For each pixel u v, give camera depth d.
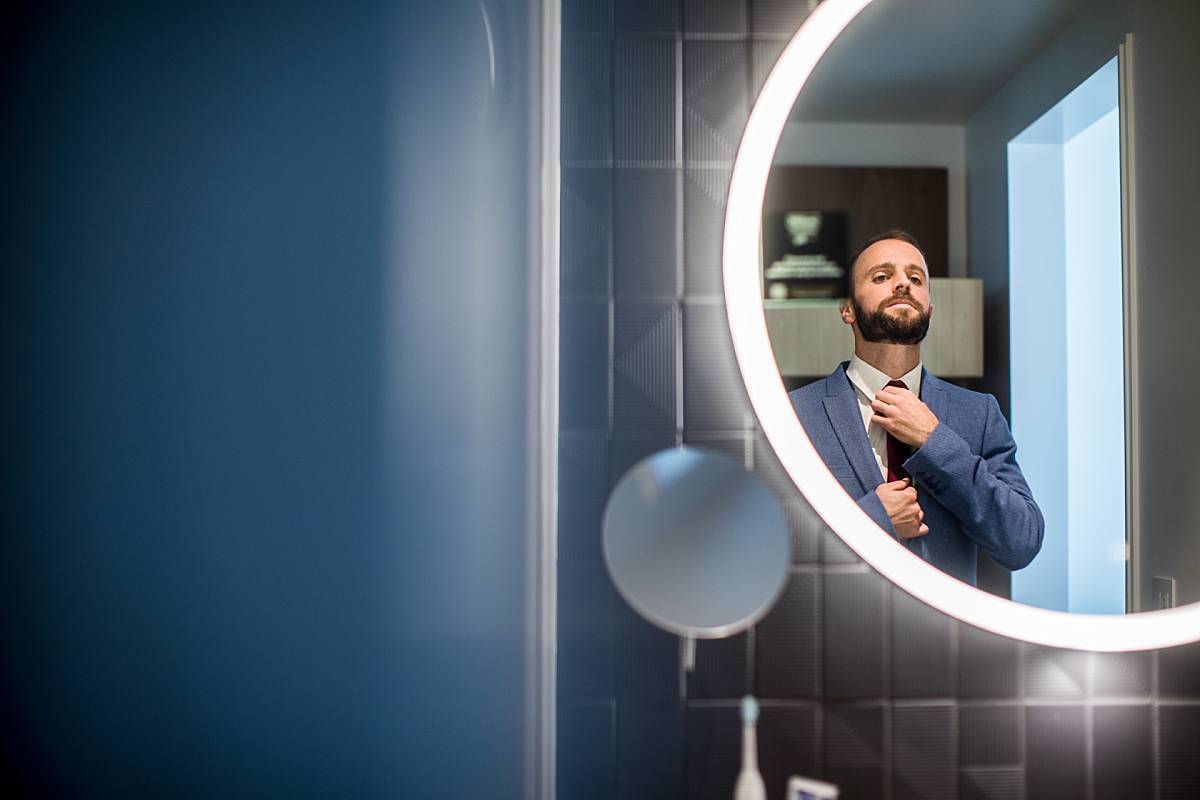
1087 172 0.94
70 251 1.03
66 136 1.03
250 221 1.03
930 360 0.93
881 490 0.93
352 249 1.02
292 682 1.02
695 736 0.95
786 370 0.93
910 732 0.95
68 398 1.03
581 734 0.95
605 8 0.96
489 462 1.01
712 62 0.96
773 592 0.85
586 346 0.95
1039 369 0.93
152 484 1.03
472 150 1.02
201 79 1.03
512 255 1.01
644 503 0.87
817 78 0.94
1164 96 0.94
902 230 0.93
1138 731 0.95
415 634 1.01
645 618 0.95
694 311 0.95
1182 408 0.94
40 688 1.02
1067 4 0.94
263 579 1.02
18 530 1.02
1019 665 0.95
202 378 1.03
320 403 1.03
